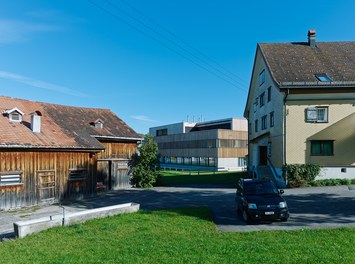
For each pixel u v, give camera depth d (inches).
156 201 896.3
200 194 1015.6
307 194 883.4
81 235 469.7
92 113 1370.6
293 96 1116.5
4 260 365.4
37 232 494.6
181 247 400.5
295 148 1111.0
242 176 1716.3
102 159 1232.8
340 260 336.2
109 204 877.2
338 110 1107.3
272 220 570.3
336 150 1103.0
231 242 422.6
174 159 3299.7
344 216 589.0
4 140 804.0
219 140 2640.3
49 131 984.9
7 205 799.7
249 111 1784.0
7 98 1072.8
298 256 351.9
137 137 1346.0
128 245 414.9
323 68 1205.1
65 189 951.0
